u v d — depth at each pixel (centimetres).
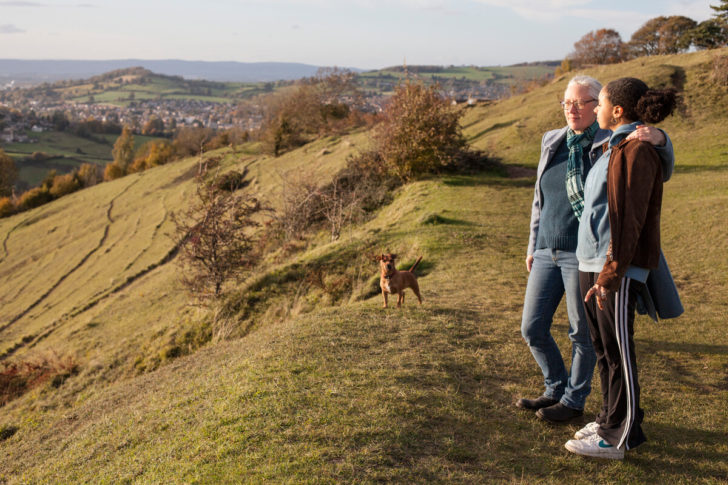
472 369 483
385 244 1488
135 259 3559
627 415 292
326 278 1367
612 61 7575
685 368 506
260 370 513
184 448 379
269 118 8888
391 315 721
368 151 2847
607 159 289
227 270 1555
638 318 698
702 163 2384
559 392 375
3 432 897
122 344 1519
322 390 433
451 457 317
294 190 2400
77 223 5481
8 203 7419
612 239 274
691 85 3441
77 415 749
